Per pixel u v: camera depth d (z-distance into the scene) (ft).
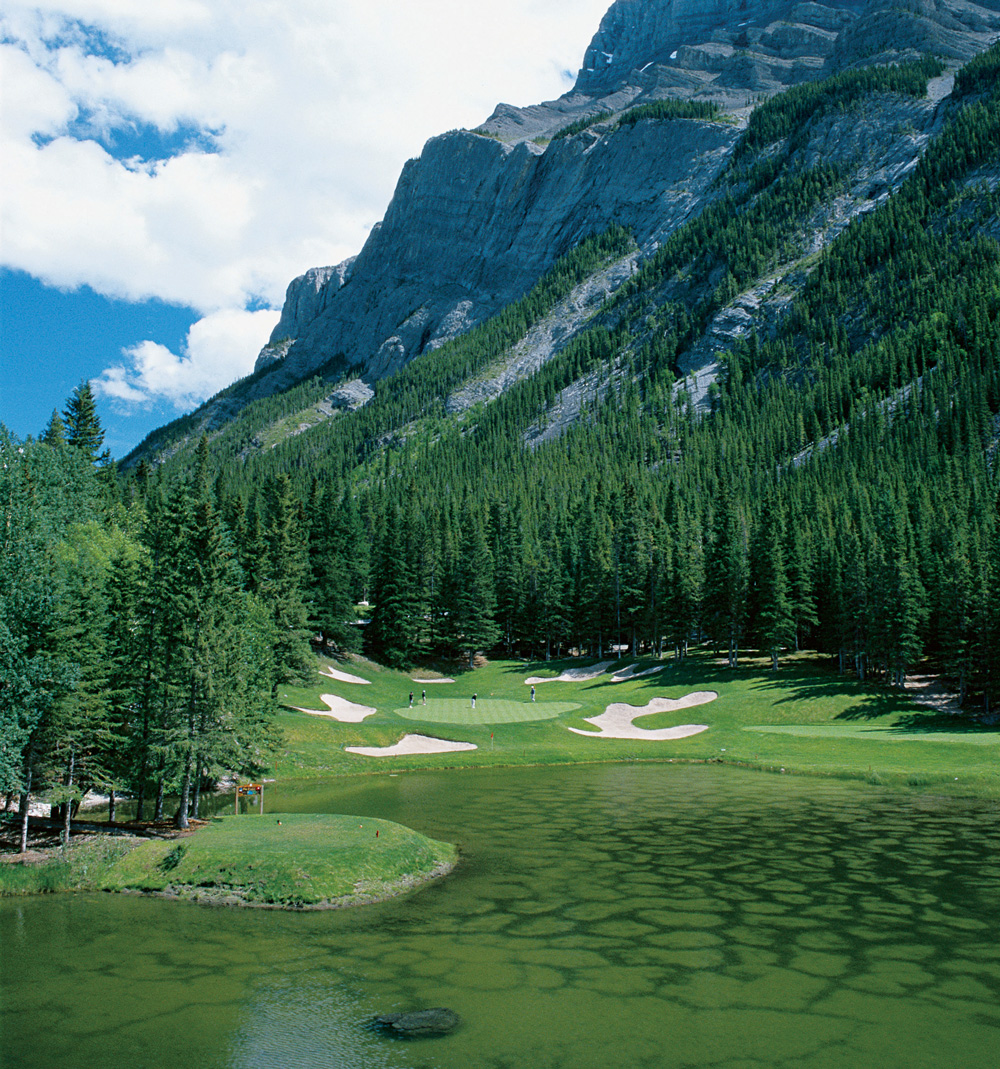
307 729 206.49
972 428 488.44
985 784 147.23
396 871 95.76
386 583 338.95
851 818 125.29
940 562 293.43
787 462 594.65
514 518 436.76
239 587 144.36
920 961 66.90
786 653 322.75
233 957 70.54
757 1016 56.90
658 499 498.69
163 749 121.60
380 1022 56.65
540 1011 58.08
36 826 124.77
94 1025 56.90
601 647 375.04
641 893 87.35
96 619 131.03
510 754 199.21
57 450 242.37
